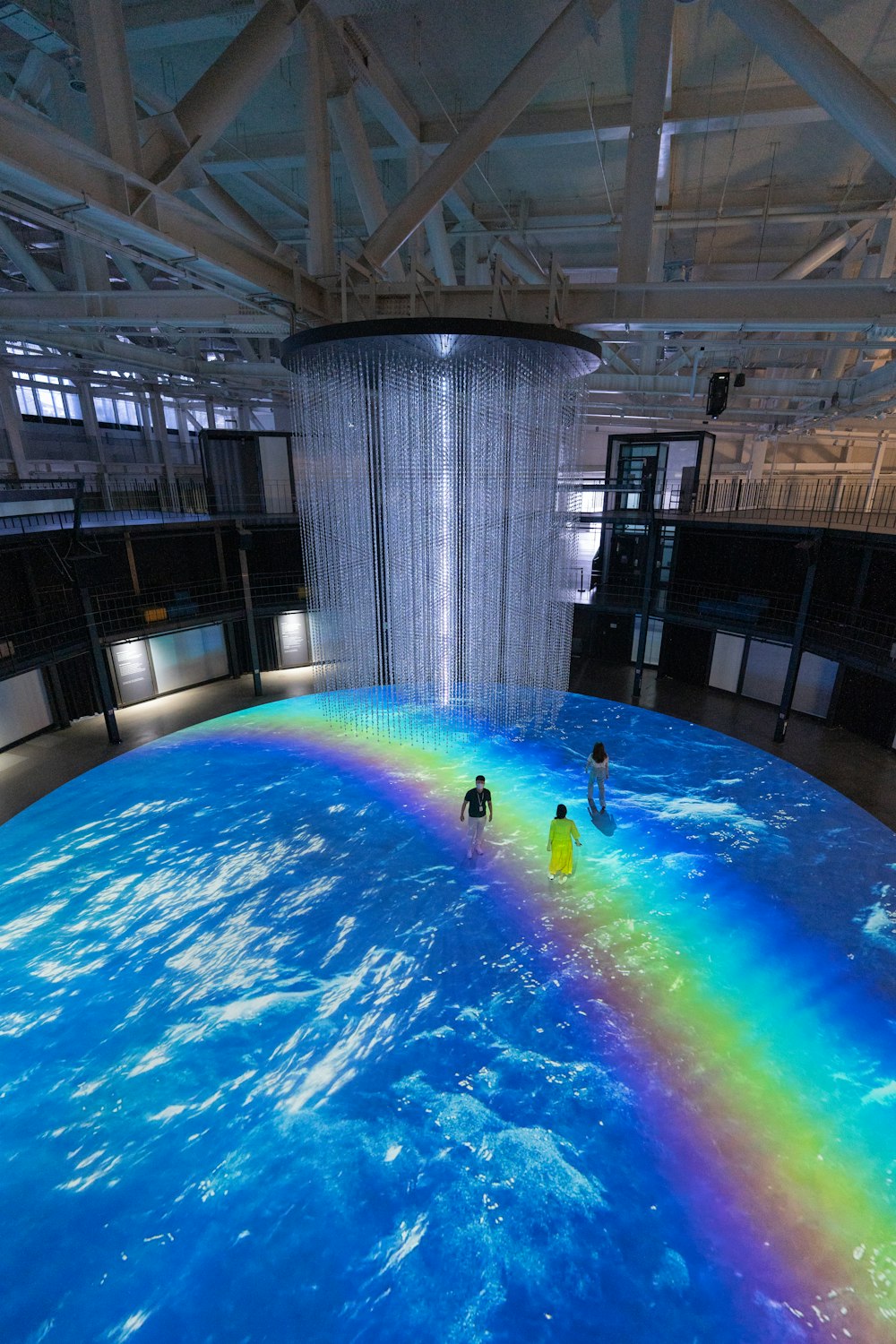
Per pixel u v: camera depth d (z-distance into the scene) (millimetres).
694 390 21297
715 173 16469
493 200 18703
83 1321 4758
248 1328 4723
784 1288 4891
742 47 11703
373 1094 6453
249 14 10797
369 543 15086
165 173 8750
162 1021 7289
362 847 10617
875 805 11844
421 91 13852
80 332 18984
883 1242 5184
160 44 11859
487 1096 6438
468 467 13508
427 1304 4848
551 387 13125
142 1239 5250
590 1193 5547
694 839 10797
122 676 16688
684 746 14445
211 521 17688
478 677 16156
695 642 18688
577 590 21844
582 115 14102
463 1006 7500
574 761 13766
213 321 14117
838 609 16250
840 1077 6633
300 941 8523
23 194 7402
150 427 32781
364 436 13984
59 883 9641
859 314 11039
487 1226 5336
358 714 16188
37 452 25406
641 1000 7582
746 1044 7008
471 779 13000
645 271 11508
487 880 9766
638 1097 6410
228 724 15781
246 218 10570
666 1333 4652
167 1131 6098
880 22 10945
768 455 38406
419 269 11094
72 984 7801
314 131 10914
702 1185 5605
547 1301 4848
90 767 13477
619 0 10594
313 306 12336
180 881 9719
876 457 32688
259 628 19719
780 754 14016
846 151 15078
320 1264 5090
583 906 9180
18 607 15023
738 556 18781
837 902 9227
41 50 10492
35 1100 6395
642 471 22047
